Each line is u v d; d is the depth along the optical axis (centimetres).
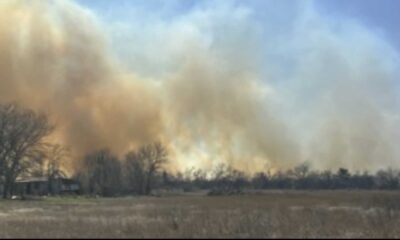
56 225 3281
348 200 7125
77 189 13325
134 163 14488
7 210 5609
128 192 14050
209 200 8219
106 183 13525
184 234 2656
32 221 3703
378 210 4222
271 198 8600
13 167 10425
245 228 2925
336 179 15638
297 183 16025
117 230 2888
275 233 2730
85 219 3919
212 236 2562
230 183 16600
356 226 3178
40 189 12300
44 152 11031
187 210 5062
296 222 3306
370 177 14900
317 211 4478
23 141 10544
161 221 3541
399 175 14412
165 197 10500
